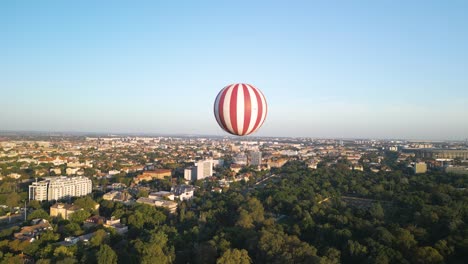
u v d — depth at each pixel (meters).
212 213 197.50
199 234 164.00
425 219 166.12
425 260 121.31
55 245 137.25
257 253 133.25
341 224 168.75
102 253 124.25
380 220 177.62
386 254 126.56
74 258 127.06
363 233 154.00
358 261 131.62
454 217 163.12
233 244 143.00
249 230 152.50
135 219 179.88
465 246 129.50
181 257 135.88
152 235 143.12
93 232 162.50
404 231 140.25
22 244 142.25
